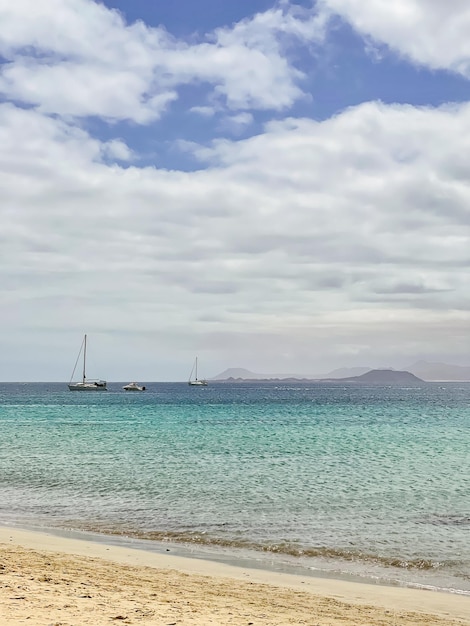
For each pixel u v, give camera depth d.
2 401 161.25
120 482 32.03
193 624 9.46
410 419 91.94
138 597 11.51
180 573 15.18
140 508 25.27
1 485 31.03
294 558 18.05
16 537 19.22
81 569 14.34
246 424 78.31
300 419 89.69
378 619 11.61
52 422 82.06
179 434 63.06
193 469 37.19
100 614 9.51
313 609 12.06
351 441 56.38
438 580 16.03
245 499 27.36
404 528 21.97
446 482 32.97
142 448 49.34
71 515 23.88
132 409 118.94
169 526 22.02
